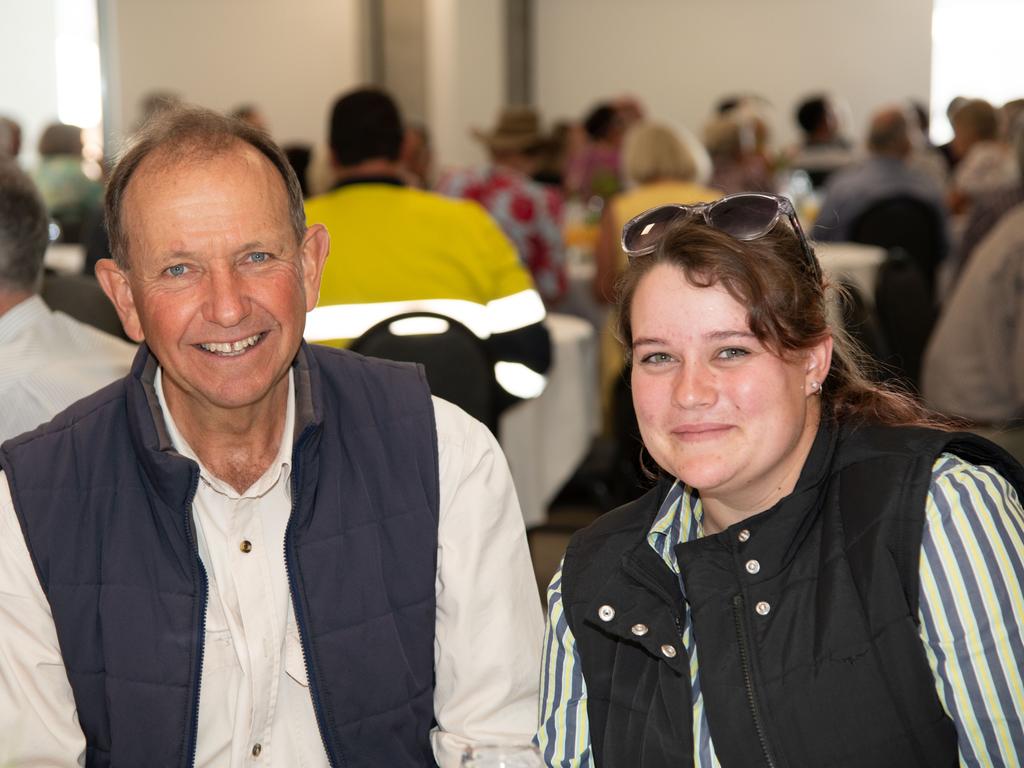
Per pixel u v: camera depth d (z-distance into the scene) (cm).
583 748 136
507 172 498
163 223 130
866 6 1211
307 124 1079
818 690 118
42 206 191
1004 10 1212
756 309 120
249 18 1056
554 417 372
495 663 147
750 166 693
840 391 132
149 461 136
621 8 1213
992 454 122
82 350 192
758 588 123
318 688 140
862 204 654
